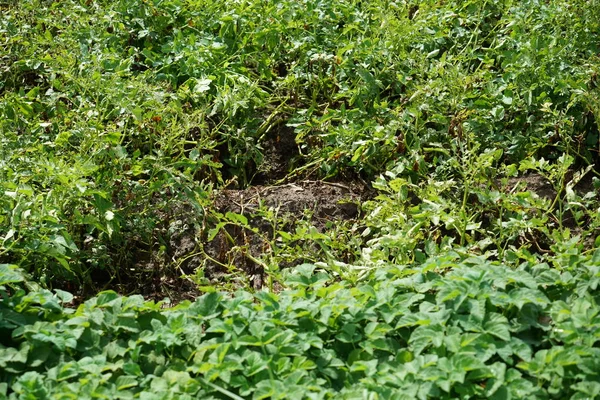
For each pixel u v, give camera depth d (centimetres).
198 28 723
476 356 394
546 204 536
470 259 459
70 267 521
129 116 597
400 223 526
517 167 610
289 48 700
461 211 525
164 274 546
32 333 402
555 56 642
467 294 419
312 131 644
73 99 622
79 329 406
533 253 553
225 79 647
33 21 738
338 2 736
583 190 598
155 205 554
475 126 613
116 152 546
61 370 384
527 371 397
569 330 401
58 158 551
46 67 680
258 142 646
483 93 647
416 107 611
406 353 402
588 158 614
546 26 700
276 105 690
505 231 533
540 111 628
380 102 652
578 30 682
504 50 704
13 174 509
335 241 534
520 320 418
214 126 650
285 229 576
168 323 415
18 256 502
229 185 628
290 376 382
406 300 427
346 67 662
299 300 427
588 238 553
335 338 416
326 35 702
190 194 549
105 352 407
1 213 490
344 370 400
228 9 728
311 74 675
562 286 438
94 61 595
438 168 581
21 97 621
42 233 488
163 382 386
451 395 384
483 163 554
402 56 659
